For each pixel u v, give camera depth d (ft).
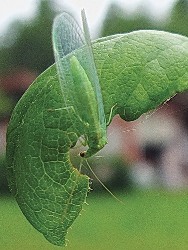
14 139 0.27
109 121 0.27
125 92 0.26
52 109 0.26
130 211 3.04
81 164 0.27
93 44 0.27
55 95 0.26
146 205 3.05
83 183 0.27
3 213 2.68
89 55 0.26
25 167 0.27
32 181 0.27
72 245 2.64
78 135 0.26
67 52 0.27
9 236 2.62
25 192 0.27
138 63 0.26
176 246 2.76
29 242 2.54
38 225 0.27
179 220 3.02
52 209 0.27
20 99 0.27
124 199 3.09
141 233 2.91
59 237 0.27
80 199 0.27
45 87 0.26
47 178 0.27
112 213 3.02
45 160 0.27
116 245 2.70
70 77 0.26
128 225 2.95
